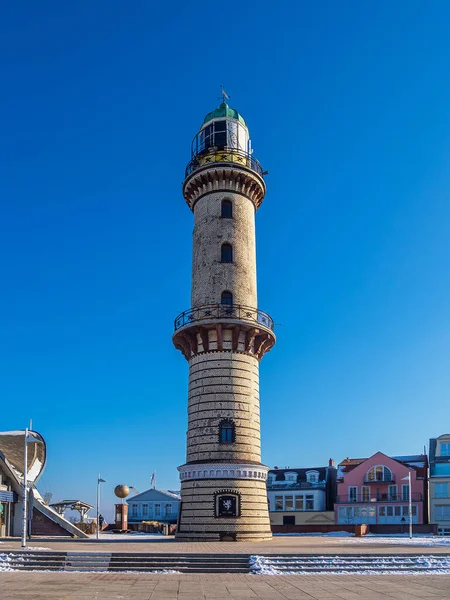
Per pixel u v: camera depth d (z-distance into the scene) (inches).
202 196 2100.1
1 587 890.7
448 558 1196.5
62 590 859.4
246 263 2026.3
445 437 3383.4
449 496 3221.0
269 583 950.4
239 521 1756.9
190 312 1959.9
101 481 2434.8
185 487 1839.3
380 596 809.5
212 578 1017.5
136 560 1159.0
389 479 3366.1
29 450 2269.9
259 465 1829.5
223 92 2242.9
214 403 1855.3
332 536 2426.2
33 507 2046.0
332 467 3841.0
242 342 1927.9
